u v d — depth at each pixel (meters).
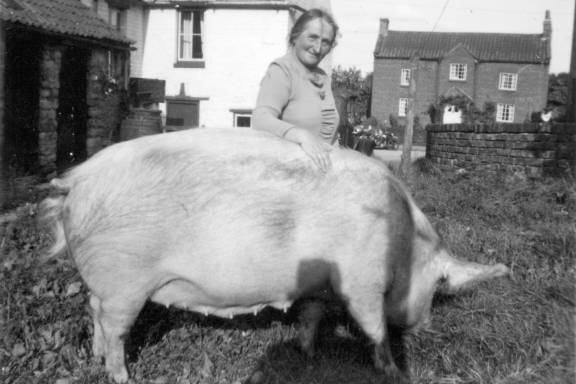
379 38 50.56
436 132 11.55
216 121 22.05
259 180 3.29
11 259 5.29
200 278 3.31
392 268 3.59
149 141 3.46
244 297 3.39
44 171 10.79
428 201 7.69
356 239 3.39
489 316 4.45
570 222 6.45
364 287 3.48
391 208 3.53
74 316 4.28
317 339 4.26
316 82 3.91
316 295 3.68
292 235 3.32
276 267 3.32
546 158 8.91
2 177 9.10
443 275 3.87
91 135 12.98
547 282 4.87
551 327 4.14
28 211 7.29
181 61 21.92
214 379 3.66
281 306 3.54
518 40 48.94
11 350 3.77
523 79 47.62
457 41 49.69
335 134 4.13
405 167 11.35
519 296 4.71
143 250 3.25
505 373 3.71
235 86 21.77
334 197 3.38
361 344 4.21
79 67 12.87
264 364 3.86
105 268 3.30
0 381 3.46
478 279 3.83
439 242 3.88
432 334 4.19
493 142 9.55
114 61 14.61
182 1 21.34
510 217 7.01
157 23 21.91
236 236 3.24
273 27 21.20
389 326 4.20
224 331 4.23
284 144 3.46
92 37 12.11
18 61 10.76
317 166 3.40
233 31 21.45
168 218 3.23
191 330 4.21
